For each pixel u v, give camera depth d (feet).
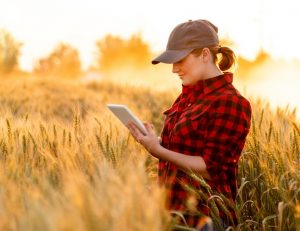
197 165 10.88
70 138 13.26
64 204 7.74
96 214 7.22
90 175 10.68
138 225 7.39
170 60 11.07
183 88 11.67
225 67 11.62
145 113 30.78
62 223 6.83
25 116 15.52
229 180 11.57
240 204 12.96
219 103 10.93
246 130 11.14
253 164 13.71
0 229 7.54
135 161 12.19
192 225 11.12
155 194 8.25
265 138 13.82
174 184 11.32
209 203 11.36
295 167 12.67
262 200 13.01
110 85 68.39
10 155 11.78
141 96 53.62
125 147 12.95
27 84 61.82
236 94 11.10
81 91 61.67
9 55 144.66
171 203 11.29
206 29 11.19
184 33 11.14
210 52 11.25
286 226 12.17
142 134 11.37
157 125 30.04
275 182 12.67
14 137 13.25
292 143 13.20
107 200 7.48
